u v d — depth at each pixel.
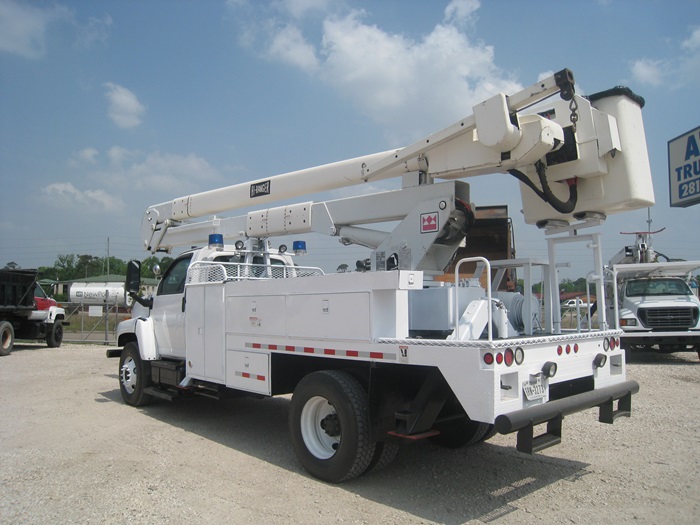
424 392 4.28
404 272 4.23
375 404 4.53
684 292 13.95
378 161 6.24
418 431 4.29
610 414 4.70
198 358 6.40
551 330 5.25
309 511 4.04
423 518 3.94
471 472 4.99
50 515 3.93
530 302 5.14
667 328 12.90
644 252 15.34
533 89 4.75
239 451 5.63
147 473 4.88
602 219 5.24
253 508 4.08
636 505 4.21
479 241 12.41
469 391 3.80
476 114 5.03
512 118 4.95
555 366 4.17
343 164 6.67
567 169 5.07
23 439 6.05
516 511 4.09
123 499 4.23
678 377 10.55
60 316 19.14
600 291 5.08
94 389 9.41
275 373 5.38
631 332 13.02
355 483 4.66
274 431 6.50
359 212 6.43
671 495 4.42
